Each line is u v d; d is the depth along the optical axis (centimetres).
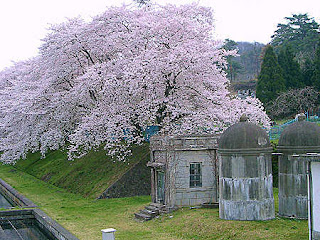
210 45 2702
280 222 1550
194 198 1950
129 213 2044
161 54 2605
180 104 2523
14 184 3469
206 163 1966
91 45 2933
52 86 3167
